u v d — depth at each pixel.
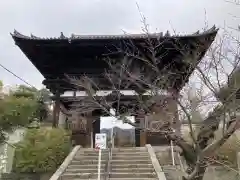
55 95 21.44
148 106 12.82
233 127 9.28
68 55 21.25
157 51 17.30
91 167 15.27
